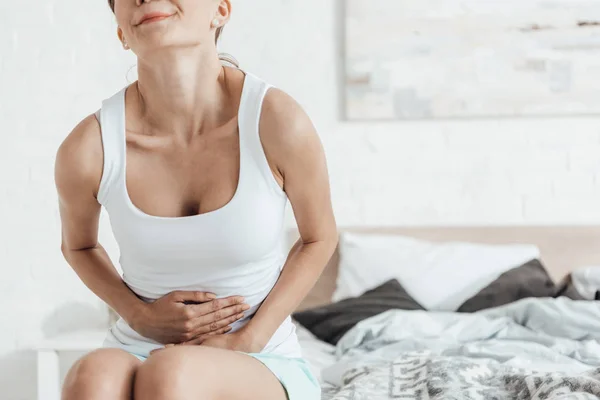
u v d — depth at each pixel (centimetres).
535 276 324
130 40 136
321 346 296
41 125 324
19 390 315
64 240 159
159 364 118
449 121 370
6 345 314
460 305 319
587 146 363
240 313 143
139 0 132
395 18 369
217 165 140
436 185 370
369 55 371
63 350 315
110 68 349
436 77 368
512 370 197
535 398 176
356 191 374
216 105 143
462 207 368
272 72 379
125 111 145
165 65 136
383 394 194
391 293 316
